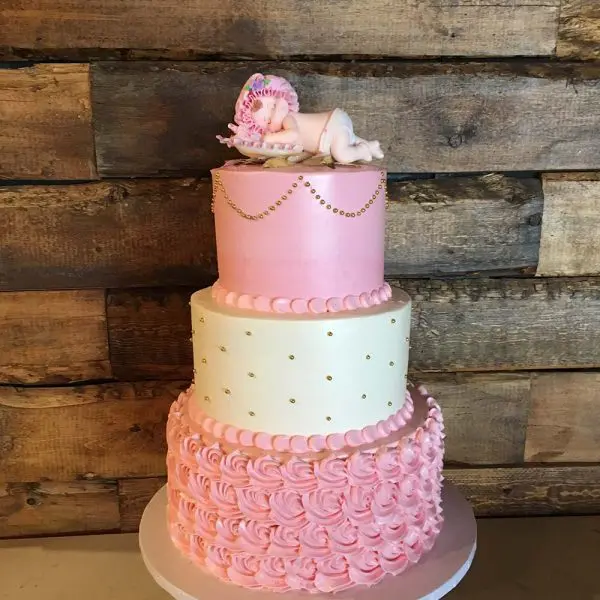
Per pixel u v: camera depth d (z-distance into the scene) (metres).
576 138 1.69
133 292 1.72
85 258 1.68
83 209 1.65
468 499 1.91
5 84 1.57
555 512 1.92
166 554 1.34
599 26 1.64
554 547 1.81
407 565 1.28
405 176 1.71
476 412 1.85
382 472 1.19
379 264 1.32
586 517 1.93
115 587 1.66
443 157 1.68
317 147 1.25
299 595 1.21
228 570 1.22
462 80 1.63
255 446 1.22
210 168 1.65
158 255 1.69
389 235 1.71
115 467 1.83
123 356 1.75
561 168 1.71
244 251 1.24
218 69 1.60
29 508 1.85
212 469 1.22
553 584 1.67
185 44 1.59
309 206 1.18
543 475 1.91
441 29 1.61
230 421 1.26
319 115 1.26
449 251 1.73
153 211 1.66
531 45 1.64
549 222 1.73
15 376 1.75
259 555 1.20
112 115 1.61
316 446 1.21
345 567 1.21
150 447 1.82
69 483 1.84
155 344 1.75
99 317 1.72
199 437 1.27
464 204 1.70
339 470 1.17
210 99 1.61
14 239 1.65
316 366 1.19
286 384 1.20
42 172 1.63
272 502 1.17
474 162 1.69
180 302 1.72
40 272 1.68
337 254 1.22
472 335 1.79
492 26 1.62
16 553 1.79
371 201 1.24
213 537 1.23
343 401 1.22
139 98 1.60
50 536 1.88
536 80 1.64
